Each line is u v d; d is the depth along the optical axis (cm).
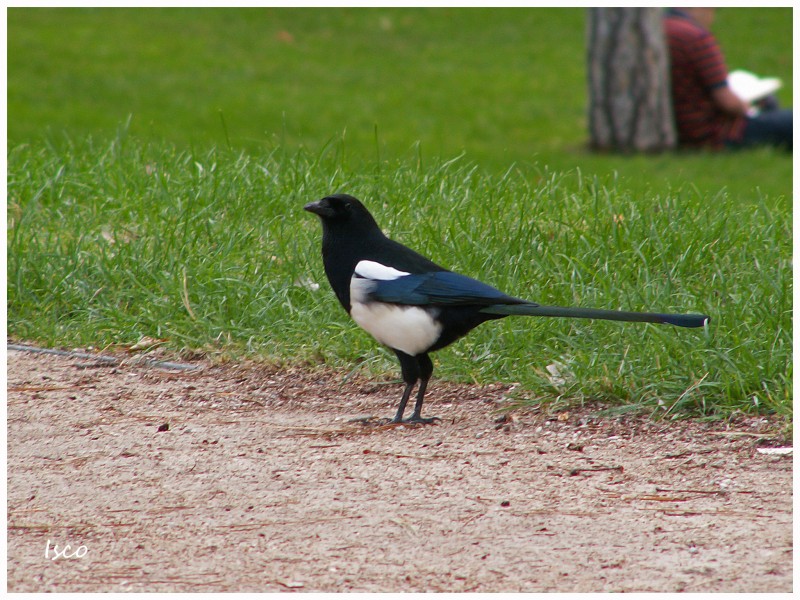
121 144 1727
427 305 900
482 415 964
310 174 1498
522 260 1218
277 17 4231
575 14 4412
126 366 1108
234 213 1405
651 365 979
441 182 1480
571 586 628
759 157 2512
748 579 631
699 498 763
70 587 641
